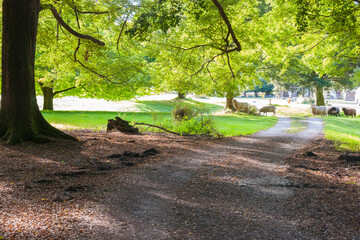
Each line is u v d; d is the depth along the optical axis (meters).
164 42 20.38
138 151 10.36
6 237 4.07
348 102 62.19
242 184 6.93
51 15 18.80
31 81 11.07
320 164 8.98
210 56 20.48
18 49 10.59
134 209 5.33
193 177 7.45
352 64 34.75
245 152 10.92
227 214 5.19
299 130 19.16
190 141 13.28
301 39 18.25
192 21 18.00
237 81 23.67
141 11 16.97
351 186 6.76
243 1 17.81
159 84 25.31
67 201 5.59
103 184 6.66
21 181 6.57
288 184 6.93
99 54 18.38
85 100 47.97
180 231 4.52
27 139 10.48
